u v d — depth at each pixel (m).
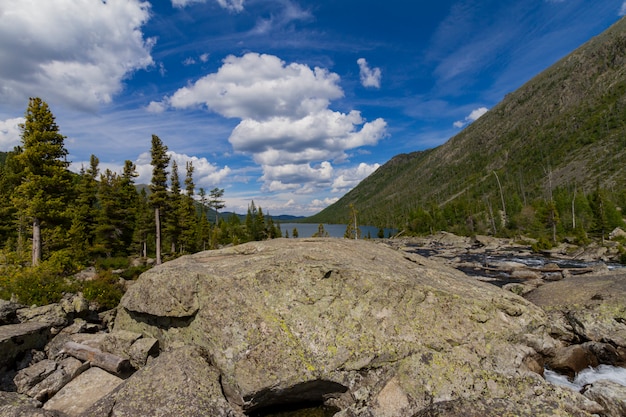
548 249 63.03
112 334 13.55
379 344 11.25
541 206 100.62
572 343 14.90
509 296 14.37
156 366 10.26
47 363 11.89
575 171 181.25
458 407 8.37
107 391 11.05
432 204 158.88
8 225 47.84
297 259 13.34
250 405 10.35
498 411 8.14
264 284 12.35
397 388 9.52
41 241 32.31
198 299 12.38
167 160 47.97
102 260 39.38
